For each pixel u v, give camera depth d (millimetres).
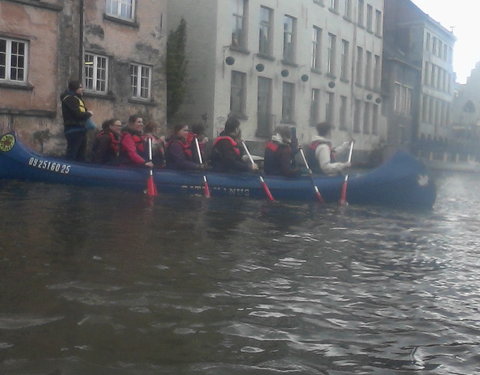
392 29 47312
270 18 26984
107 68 19391
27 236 5984
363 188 11094
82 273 4695
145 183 10727
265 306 4191
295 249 6301
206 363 3141
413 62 46750
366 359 3334
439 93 51719
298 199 11023
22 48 16453
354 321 3988
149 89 21062
